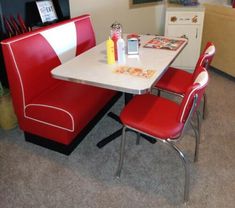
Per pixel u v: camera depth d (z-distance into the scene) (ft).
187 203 5.38
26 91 6.32
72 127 6.13
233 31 9.96
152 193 5.64
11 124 7.74
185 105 4.53
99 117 8.04
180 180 5.96
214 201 5.42
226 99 9.27
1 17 7.52
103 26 10.73
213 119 8.13
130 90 4.73
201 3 11.35
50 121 6.34
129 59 6.11
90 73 5.43
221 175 6.05
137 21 11.58
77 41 7.92
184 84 6.94
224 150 6.84
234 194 5.57
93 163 6.49
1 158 6.68
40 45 6.57
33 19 8.34
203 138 7.29
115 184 5.88
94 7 10.17
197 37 10.89
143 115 5.45
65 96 6.70
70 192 5.69
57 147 6.77
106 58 6.27
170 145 5.09
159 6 11.84
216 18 10.61
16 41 5.94
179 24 10.73
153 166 6.37
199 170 6.20
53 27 7.07
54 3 8.76
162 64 5.76
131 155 6.73
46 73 6.86
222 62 10.93
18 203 5.45
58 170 6.28
